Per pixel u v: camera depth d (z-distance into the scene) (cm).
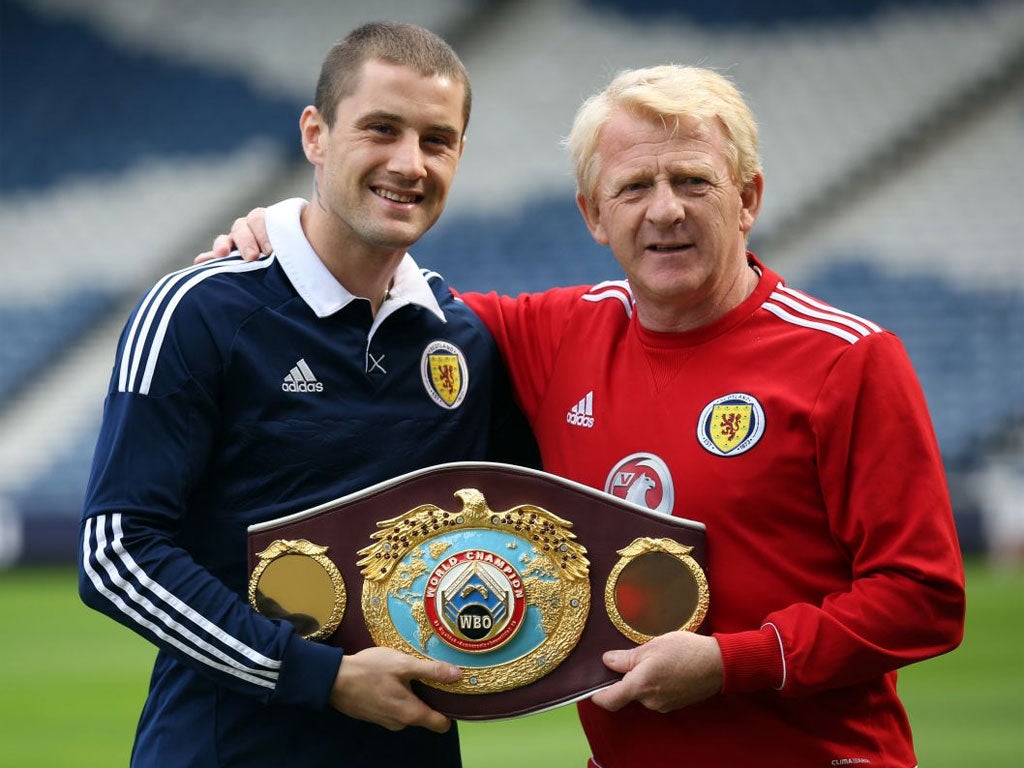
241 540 414
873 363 397
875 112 2464
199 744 409
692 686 382
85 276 2527
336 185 410
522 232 2469
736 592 403
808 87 2502
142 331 401
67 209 2600
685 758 407
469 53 2631
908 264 2317
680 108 399
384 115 402
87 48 2744
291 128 2636
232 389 409
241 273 419
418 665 383
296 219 430
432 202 416
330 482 418
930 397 2189
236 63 2698
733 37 2561
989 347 2227
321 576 393
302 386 416
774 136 2464
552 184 2498
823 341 404
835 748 405
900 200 2373
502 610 391
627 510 397
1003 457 2111
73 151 2661
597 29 2611
